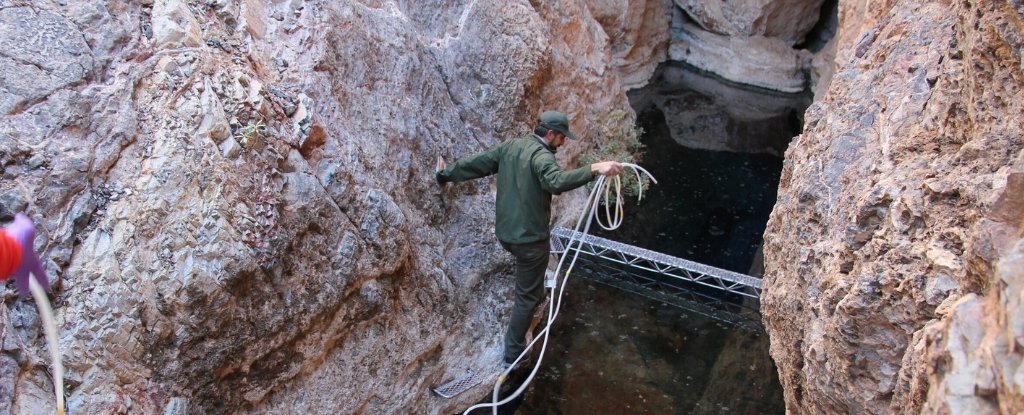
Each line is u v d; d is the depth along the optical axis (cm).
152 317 311
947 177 260
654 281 573
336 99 418
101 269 301
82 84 319
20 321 279
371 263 400
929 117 308
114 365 300
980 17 262
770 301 391
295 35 413
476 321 476
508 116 573
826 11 1126
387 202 411
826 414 317
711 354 498
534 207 420
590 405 453
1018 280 173
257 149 352
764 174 759
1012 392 162
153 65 344
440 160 488
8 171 287
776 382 475
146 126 329
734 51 1060
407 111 470
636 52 1030
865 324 268
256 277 340
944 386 183
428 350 439
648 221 661
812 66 1025
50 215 294
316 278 371
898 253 261
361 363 405
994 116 259
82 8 334
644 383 472
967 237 237
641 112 932
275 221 350
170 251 315
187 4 375
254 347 345
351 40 443
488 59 564
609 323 525
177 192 321
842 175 343
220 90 350
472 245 493
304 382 378
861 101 374
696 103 975
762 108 966
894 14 421
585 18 747
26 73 305
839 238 314
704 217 670
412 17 528
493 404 432
